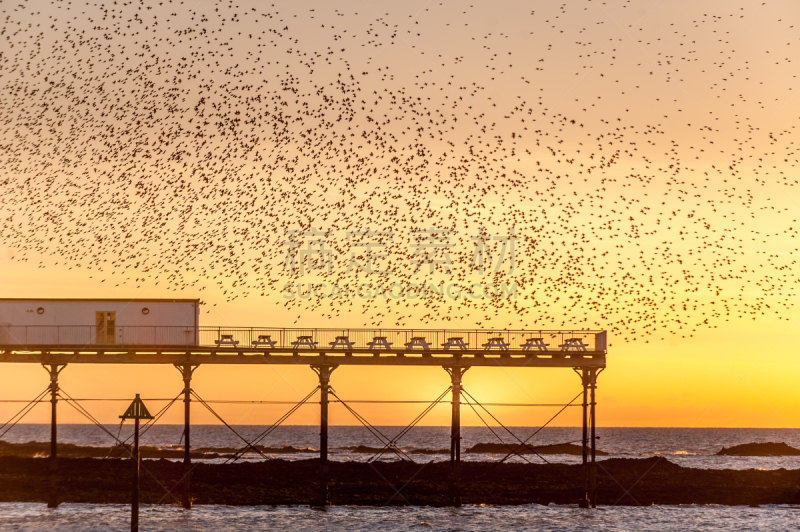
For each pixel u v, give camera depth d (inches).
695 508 2281.0
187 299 2046.0
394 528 1871.3
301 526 1875.0
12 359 1990.7
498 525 1930.4
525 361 2006.6
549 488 2454.5
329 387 2044.8
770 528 1999.3
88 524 1843.0
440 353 1996.8
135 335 2039.9
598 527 1941.4
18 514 1946.4
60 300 2047.2
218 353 2016.5
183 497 2106.3
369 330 1987.0
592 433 2134.6
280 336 1998.0
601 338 1991.9
